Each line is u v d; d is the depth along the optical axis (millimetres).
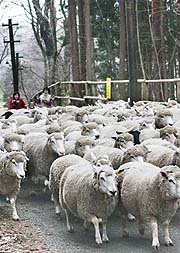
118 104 18641
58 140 10617
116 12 42438
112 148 10047
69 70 41438
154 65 30688
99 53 46031
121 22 31844
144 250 7914
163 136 11477
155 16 29938
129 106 19047
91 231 8914
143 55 40125
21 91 51562
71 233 8820
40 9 39156
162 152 9812
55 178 9438
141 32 39312
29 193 11477
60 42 47031
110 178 7754
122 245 8172
